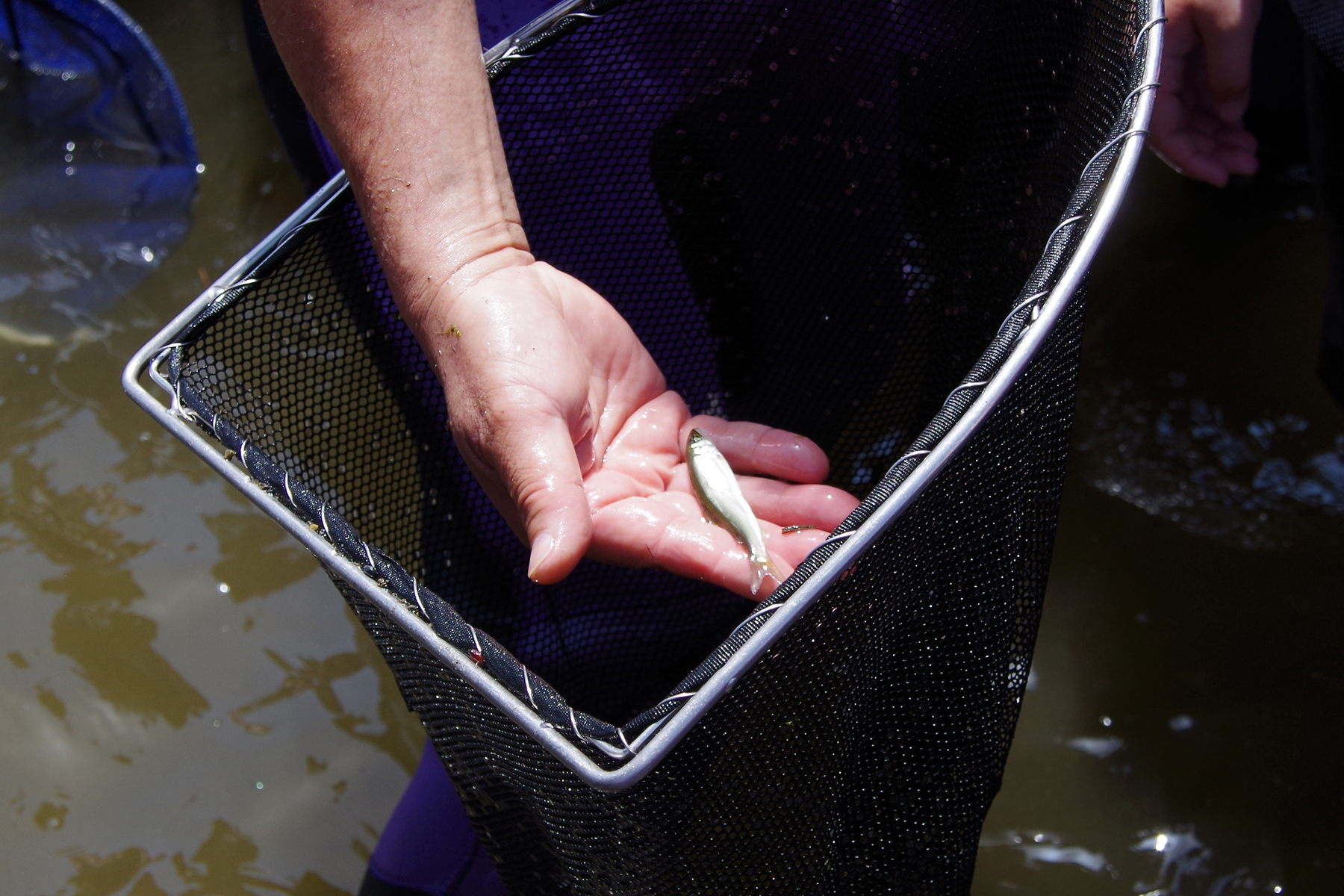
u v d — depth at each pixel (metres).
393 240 0.78
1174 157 1.03
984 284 0.84
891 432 0.89
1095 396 1.12
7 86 1.34
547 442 0.76
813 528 0.83
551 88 0.85
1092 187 0.71
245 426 0.78
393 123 0.78
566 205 0.87
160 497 1.12
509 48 0.83
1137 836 0.95
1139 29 0.73
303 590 1.08
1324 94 0.93
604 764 0.68
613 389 0.84
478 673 0.69
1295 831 0.94
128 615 1.07
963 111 0.83
